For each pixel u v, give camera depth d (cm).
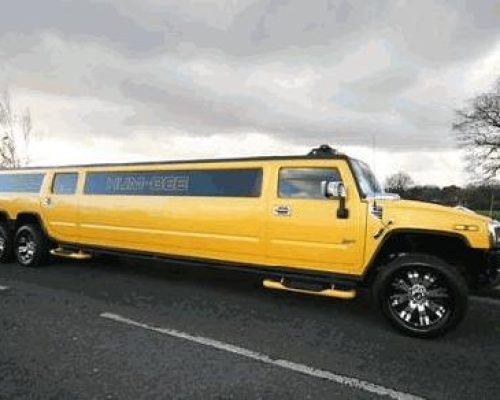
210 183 707
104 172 848
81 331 531
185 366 438
